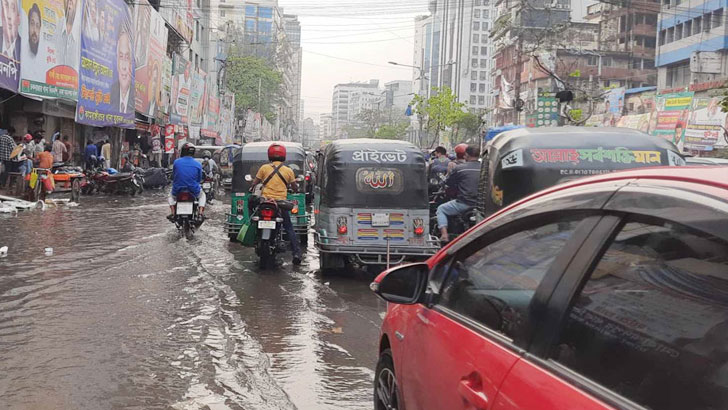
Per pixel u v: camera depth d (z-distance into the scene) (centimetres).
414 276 334
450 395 258
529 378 207
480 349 245
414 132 12525
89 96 2195
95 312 717
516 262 255
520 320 231
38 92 1795
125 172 2508
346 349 626
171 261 1049
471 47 14875
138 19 2844
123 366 550
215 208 2159
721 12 4244
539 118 4669
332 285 945
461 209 1067
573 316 206
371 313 770
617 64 6562
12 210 1612
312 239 1482
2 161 1875
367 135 16288
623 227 205
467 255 305
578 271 213
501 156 782
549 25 7212
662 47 4988
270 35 13362
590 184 237
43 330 644
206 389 507
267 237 1019
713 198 179
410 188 1022
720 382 157
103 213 1730
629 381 177
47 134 2603
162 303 768
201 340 630
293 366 574
